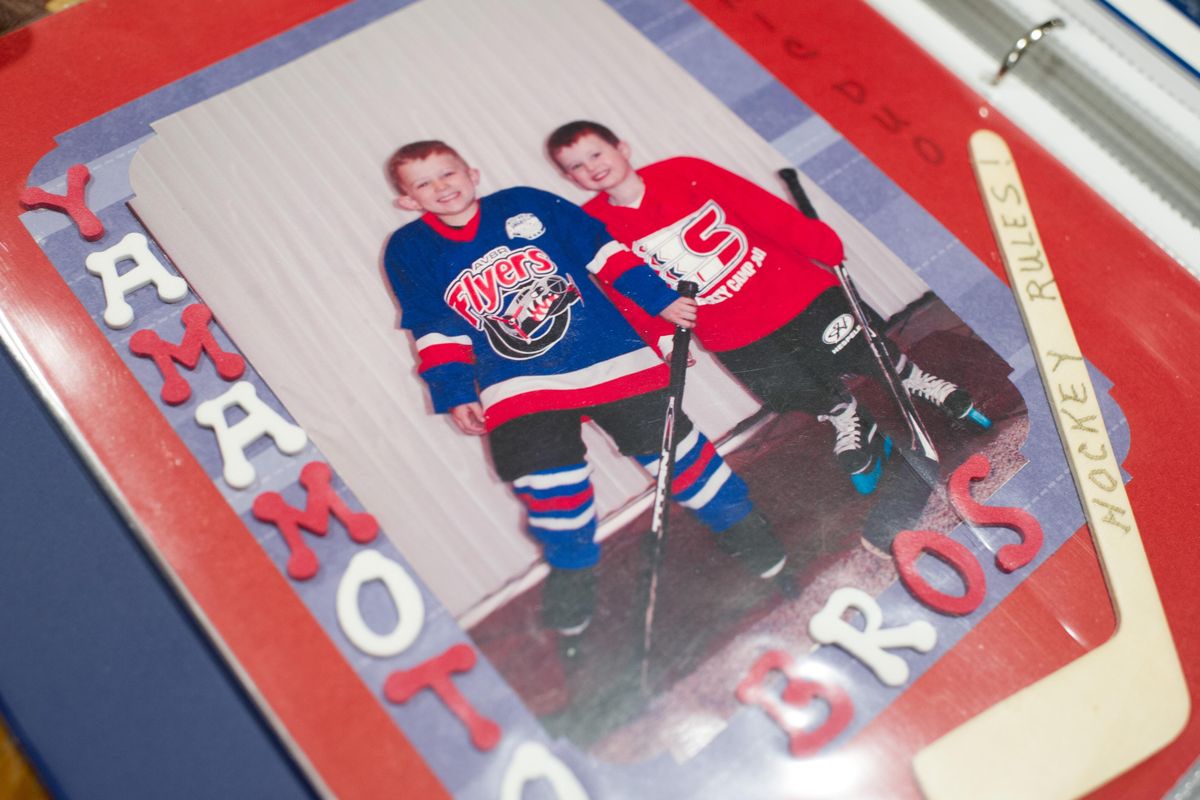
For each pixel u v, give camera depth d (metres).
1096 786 0.49
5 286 0.54
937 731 0.50
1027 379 0.59
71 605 0.48
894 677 0.50
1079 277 0.63
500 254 0.58
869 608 0.52
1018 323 0.61
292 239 0.57
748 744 0.48
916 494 0.55
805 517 0.53
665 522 0.52
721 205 0.61
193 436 0.51
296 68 0.63
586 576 0.50
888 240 0.62
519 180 0.60
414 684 0.47
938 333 0.59
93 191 0.57
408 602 0.49
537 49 0.66
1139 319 0.62
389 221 0.58
